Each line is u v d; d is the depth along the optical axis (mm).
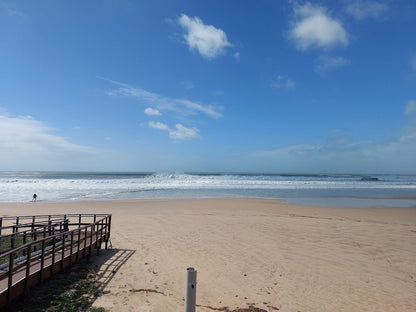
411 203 26281
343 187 45750
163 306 5949
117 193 32531
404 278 8141
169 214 17656
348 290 7285
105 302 5965
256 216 17438
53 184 44625
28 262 5641
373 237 12484
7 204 22594
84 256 8312
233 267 8656
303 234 12781
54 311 5375
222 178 65562
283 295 6910
